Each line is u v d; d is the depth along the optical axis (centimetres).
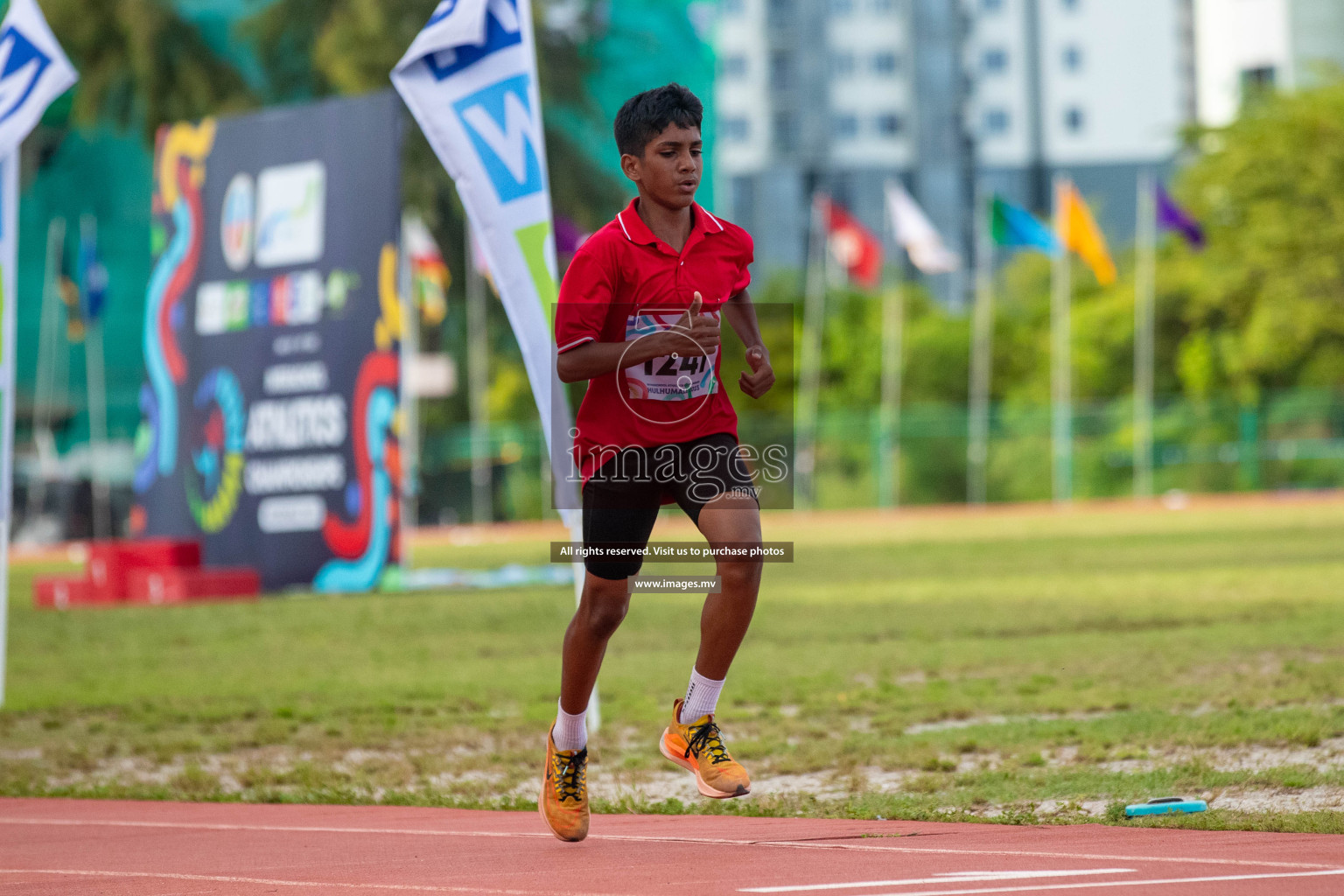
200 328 5731
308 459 5431
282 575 5506
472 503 12481
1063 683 2511
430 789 1731
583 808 1316
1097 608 3972
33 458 12662
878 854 1193
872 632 3578
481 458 11738
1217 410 13200
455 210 13250
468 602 4912
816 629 3688
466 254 13225
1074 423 13400
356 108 5269
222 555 5647
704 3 14625
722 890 1040
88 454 13050
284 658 3438
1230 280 13688
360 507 5328
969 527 9675
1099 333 15138
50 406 13050
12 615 4981
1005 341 15938
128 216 13775
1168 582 4762
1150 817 1351
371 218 5244
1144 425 12538
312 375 5403
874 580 5409
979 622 3725
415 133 12812
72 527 11762
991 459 13350
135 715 2564
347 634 3938
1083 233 9731
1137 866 1091
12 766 2064
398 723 2361
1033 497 13250
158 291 5859
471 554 8488
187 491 5775
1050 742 1889
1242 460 13038
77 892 1137
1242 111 14038
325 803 1669
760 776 1762
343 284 5319
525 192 2144
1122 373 15050
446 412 14250
